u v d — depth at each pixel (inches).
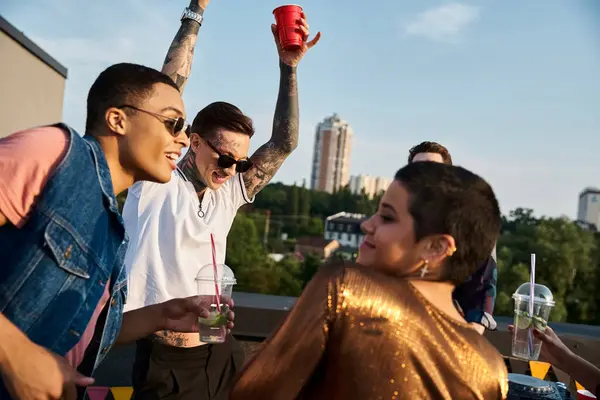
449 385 43.7
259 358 44.9
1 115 468.1
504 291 2130.9
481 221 46.2
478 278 93.1
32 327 52.9
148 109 61.4
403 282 45.6
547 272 2223.2
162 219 91.1
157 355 89.9
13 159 51.8
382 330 42.3
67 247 53.8
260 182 106.3
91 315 57.9
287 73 106.7
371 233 49.6
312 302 44.0
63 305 54.6
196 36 100.0
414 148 110.6
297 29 100.8
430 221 45.4
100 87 61.4
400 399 41.4
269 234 3983.8
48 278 53.1
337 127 6264.8
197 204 94.7
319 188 6259.8
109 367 132.4
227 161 93.8
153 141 62.2
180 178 95.4
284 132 107.3
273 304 141.2
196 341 91.2
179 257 89.5
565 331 145.4
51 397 47.2
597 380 66.2
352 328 42.4
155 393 89.3
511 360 125.3
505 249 2267.5
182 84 96.9
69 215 53.9
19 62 494.3
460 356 44.5
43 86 561.0
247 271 2443.4
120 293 64.3
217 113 94.3
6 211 51.4
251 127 97.1
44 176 53.1
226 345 96.5
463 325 46.6
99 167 58.5
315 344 43.0
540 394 70.3
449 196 45.3
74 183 54.5
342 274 44.6
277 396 43.8
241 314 135.3
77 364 60.7
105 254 59.1
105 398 116.3
